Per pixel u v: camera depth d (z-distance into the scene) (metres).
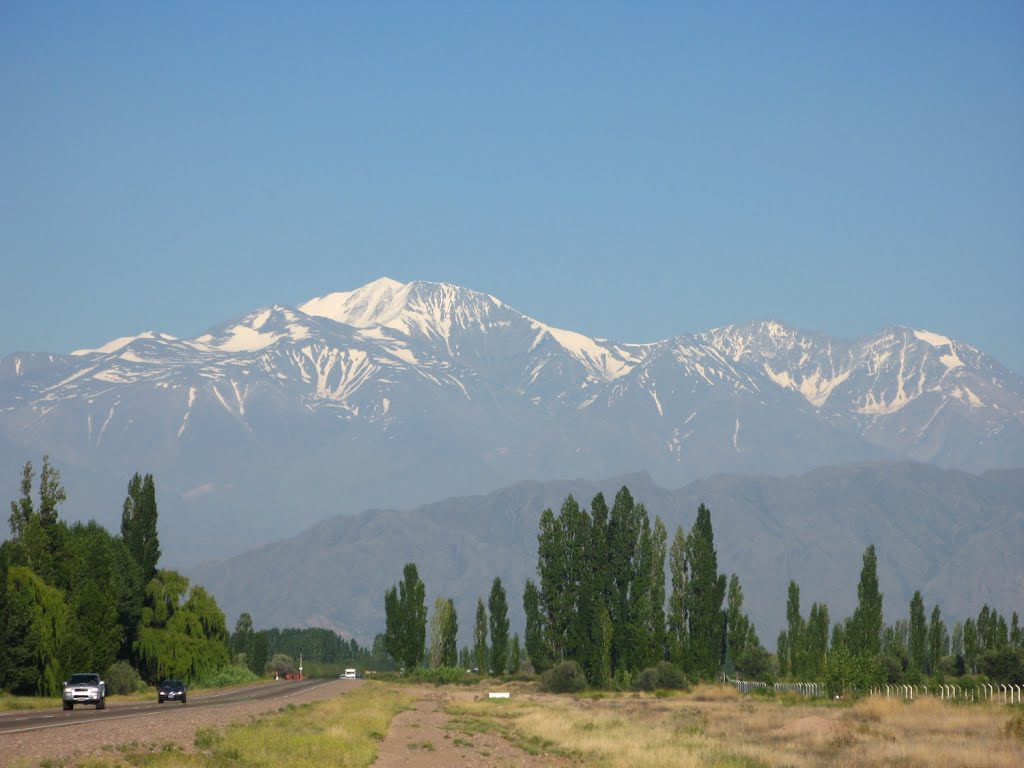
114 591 158.88
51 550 151.75
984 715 119.88
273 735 75.44
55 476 155.00
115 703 124.69
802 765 78.38
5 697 123.00
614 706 155.75
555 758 83.81
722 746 89.56
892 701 138.75
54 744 62.69
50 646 135.50
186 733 73.56
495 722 119.19
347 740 81.44
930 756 80.62
